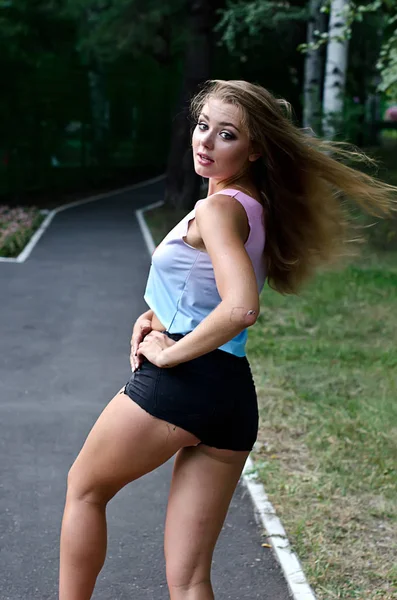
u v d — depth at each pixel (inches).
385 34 609.6
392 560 147.9
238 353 98.1
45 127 1011.9
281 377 270.1
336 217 105.9
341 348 311.0
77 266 507.5
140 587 139.0
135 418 96.3
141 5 741.3
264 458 197.5
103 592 136.8
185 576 98.3
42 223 733.3
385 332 341.4
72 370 279.6
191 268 95.0
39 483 183.0
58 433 216.1
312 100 727.1
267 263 103.3
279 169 99.6
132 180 1301.7
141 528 162.1
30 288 432.5
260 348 308.3
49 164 1038.4
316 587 137.5
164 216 797.9
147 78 1332.4
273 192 100.3
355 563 146.1
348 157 108.5
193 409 94.7
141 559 148.9
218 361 95.9
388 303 397.1
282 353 302.7
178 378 95.0
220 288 89.4
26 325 346.9
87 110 1024.2
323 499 173.5
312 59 757.9
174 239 96.3
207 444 97.6
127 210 863.1
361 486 180.9
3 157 936.9
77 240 628.7
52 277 467.2
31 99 938.1
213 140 96.8
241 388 97.6
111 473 98.7
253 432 100.3
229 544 154.5
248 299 87.6
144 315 106.1
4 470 189.8
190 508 98.5
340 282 441.7
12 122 923.4
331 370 281.3
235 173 98.3
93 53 859.4
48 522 163.6
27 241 616.4
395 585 138.7
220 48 992.9
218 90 97.7
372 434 213.9
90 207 892.0
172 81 1401.3
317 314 369.7
